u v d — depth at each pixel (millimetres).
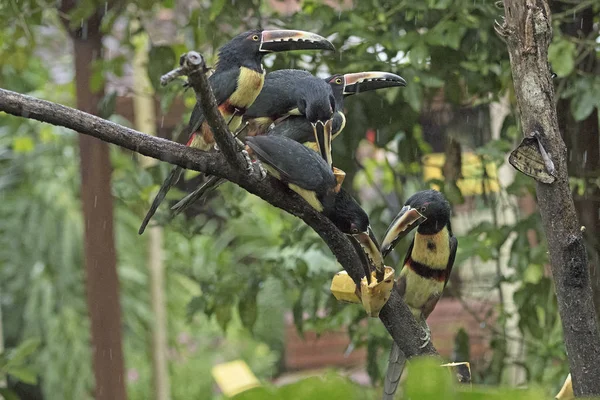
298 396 1928
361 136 8305
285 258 9016
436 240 5547
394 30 8312
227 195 9273
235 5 8469
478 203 9906
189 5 10117
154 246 12602
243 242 11414
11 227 16078
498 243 8258
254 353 16250
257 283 8938
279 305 11898
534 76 4121
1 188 16109
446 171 9086
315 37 5543
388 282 4375
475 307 10695
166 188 5660
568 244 4098
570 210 4117
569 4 8172
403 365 5227
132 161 10273
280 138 4742
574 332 4129
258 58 5660
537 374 8477
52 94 12664
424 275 5750
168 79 3719
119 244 15469
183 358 16312
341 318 8922
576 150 8188
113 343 9867
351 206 4488
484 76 8297
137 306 15344
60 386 15398
